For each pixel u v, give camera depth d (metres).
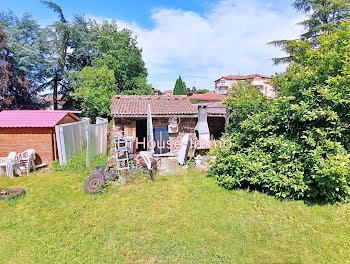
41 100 23.95
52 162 8.95
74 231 4.46
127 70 27.61
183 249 3.88
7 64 18.69
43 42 23.98
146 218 4.91
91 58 28.23
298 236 4.18
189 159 9.66
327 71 5.34
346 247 3.83
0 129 8.73
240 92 7.16
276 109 5.67
